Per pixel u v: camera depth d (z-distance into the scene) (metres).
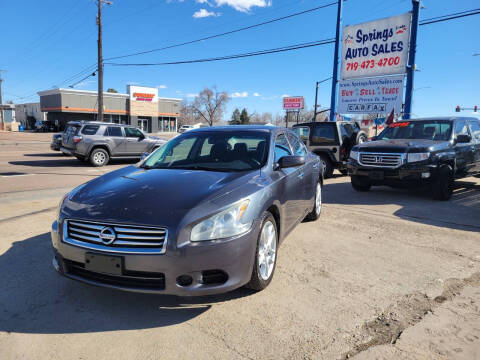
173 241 2.51
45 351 2.35
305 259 3.99
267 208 3.12
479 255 4.15
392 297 3.12
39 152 18.97
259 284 3.04
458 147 7.51
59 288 3.23
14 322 2.69
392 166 6.98
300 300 3.04
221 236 2.63
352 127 11.30
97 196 2.95
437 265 3.85
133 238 2.56
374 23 13.60
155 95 55.44
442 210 6.37
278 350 2.37
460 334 2.56
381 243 4.56
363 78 14.16
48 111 52.34
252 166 3.63
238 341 2.47
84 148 13.15
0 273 3.53
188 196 2.83
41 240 4.51
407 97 13.14
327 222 5.56
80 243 2.68
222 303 2.99
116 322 2.70
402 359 2.29
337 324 2.68
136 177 3.41
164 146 4.45
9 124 58.00
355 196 7.79
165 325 2.66
